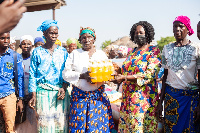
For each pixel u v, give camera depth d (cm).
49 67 362
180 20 325
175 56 334
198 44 321
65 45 731
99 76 316
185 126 330
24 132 428
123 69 348
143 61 323
